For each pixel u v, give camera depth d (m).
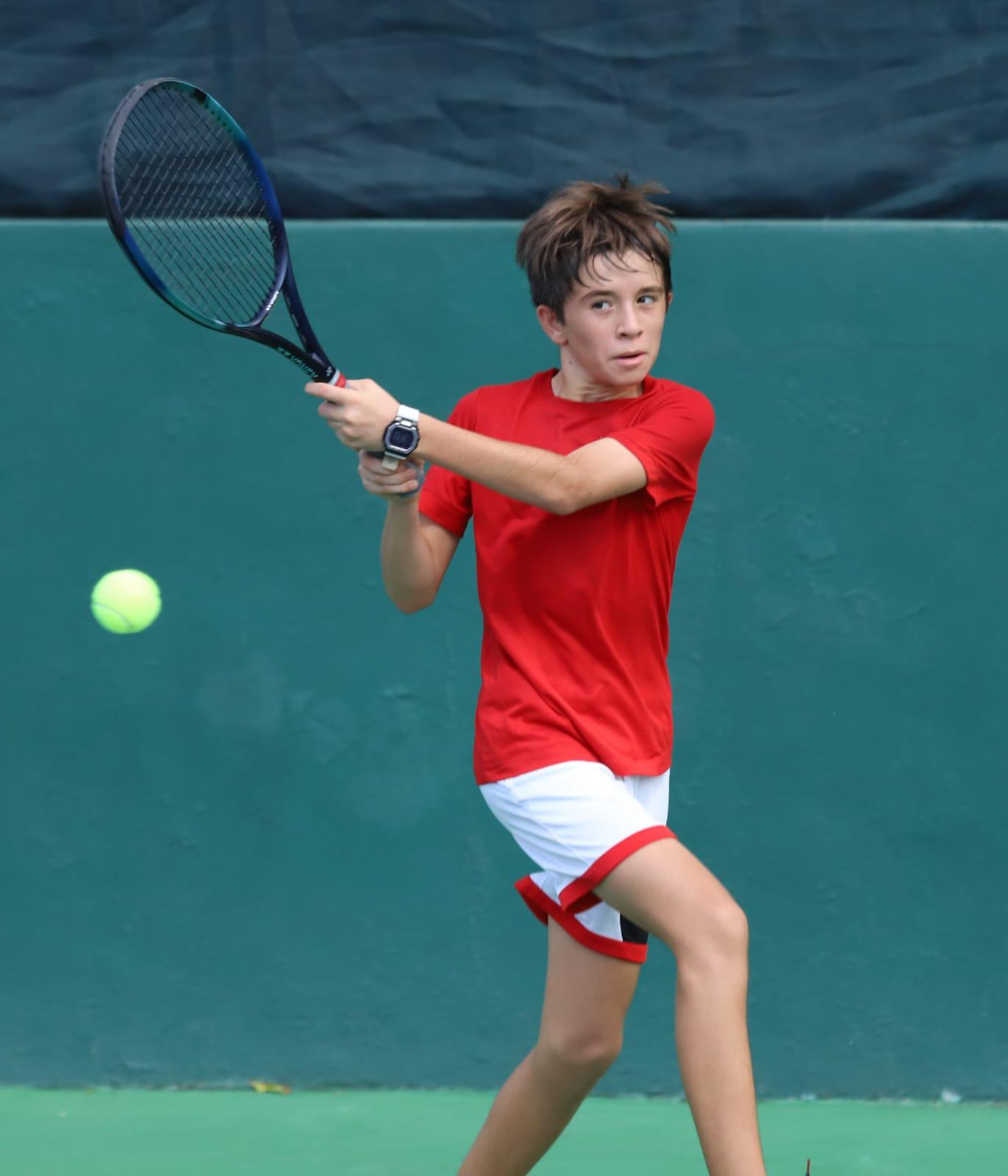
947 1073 12.76
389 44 12.88
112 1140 11.76
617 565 8.45
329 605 12.96
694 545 12.86
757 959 12.84
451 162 12.92
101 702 12.99
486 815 12.93
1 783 13.02
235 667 12.99
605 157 12.83
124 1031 13.02
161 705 12.98
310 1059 12.98
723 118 12.80
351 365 12.95
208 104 8.68
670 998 12.88
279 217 8.67
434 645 12.95
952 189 12.73
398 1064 12.95
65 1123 12.15
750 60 12.77
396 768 12.96
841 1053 12.81
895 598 12.80
